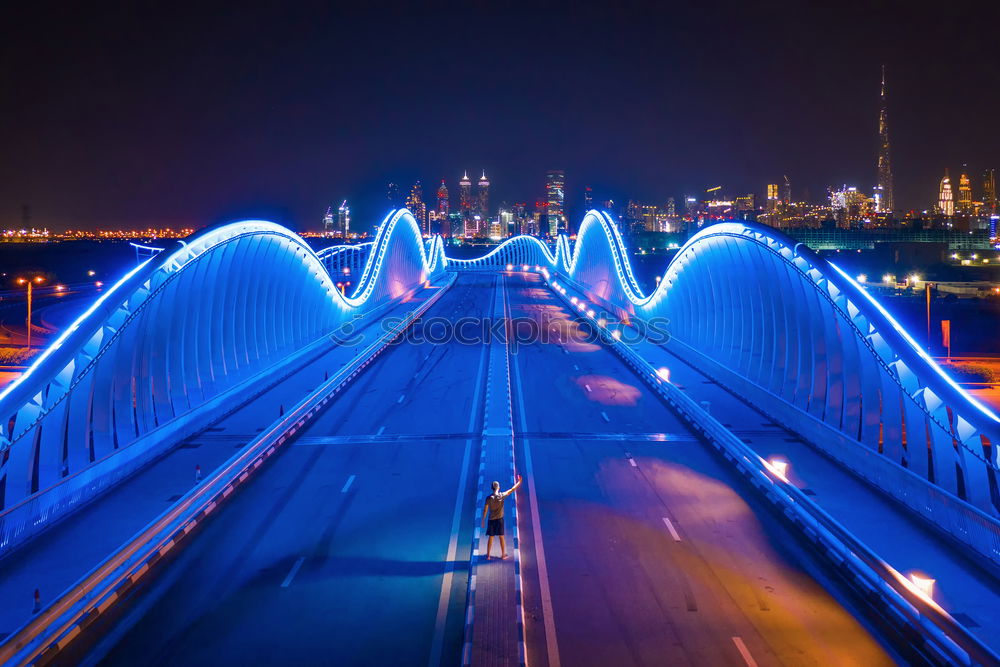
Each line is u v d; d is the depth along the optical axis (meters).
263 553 13.51
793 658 9.82
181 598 11.72
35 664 9.70
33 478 18.12
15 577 12.24
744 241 26.20
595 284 77.31
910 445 15.88
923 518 14.52
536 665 9.60
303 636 10.51
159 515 13.88
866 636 10.42
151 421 20.81
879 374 17.70
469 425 24.00
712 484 17.66
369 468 19.09
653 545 13.76
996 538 12.06
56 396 14.86
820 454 19.44
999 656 8.77
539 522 14.98
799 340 22.64
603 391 30.17
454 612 11.20
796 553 13.43
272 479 18.19
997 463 12.62
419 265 99.69
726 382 29.25
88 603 11.05
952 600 11.07
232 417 24.42
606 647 10.07
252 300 31.11
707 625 10.70
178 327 23.19
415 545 13.81
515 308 74.44
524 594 11.66
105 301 16.06
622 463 19.52
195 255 20.83
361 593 11.84
